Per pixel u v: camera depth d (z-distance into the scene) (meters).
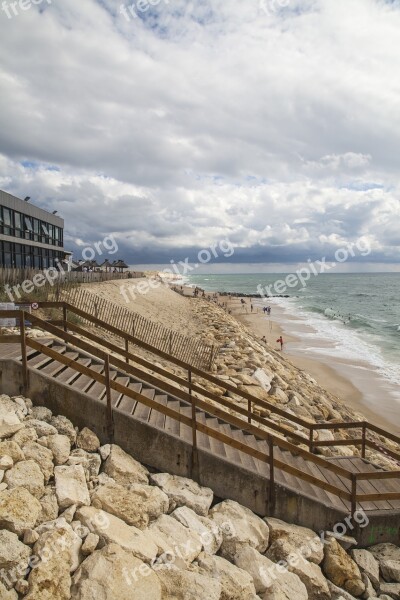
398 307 67.56
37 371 6.13
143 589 3.96
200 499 5.68
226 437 5.95
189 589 4.19
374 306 69.25
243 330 32.84
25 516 4.27
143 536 4.65
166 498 5.42
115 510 4.89
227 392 12.33
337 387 19.59
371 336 35.59
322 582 5.19
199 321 34.22
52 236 31.52
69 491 4.84
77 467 5.25
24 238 25.77
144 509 5.04
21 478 4.73
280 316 51.22
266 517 6.09
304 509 6.15
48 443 5.45
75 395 6.10
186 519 5.22
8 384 6.13
